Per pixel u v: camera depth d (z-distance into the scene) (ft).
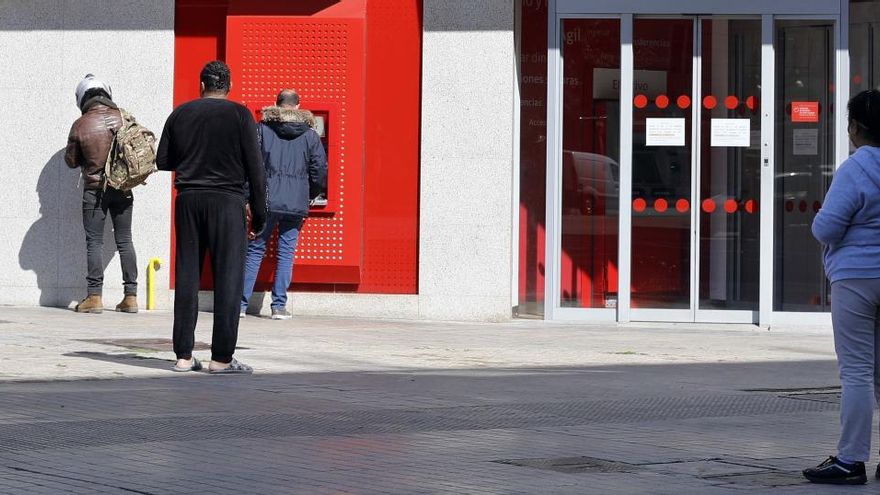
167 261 73.51
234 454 33.35
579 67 72.54
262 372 50.57
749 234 72.28
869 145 32.76
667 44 72.13
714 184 72.38
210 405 41.81
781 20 71.97
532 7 72.69
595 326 71.56
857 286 32.12
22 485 28.76
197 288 49.78
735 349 62.28
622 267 72.43
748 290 72.49
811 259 72.28
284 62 72.13
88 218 71.05
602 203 72.69
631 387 48.70
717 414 42.47
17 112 74.54
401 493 28.91
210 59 73.67
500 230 71.61
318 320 70.90
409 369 52.65
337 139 71.87
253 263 70.44
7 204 74.74
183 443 34.78
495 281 71.82
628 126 72.28
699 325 72.28
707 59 72.08
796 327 72.02
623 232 72.43
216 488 28.99
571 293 73.00
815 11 71.67
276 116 68.39
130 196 71.31
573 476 31.35
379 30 72.28
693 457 34.42
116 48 73.77
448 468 32.07
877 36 72.13
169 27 73.46
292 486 29.43
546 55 72.84
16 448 33.42
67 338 59.57
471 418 40.50
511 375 51.44
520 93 73.20
